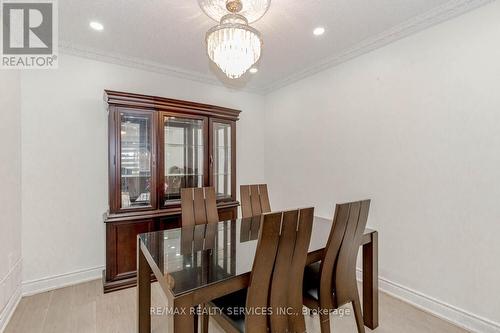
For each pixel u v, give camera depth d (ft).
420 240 6.94
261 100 12.93
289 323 4.40
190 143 9.90
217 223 7.42
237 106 12.19
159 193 8.73
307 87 10.57
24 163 7.50
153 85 9.77
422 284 6.89
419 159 6.95
